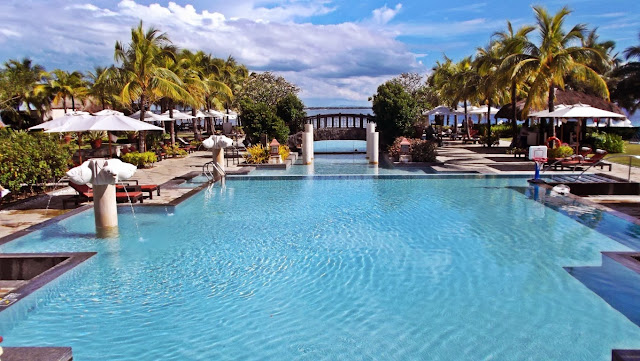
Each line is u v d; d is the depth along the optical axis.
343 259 8.08
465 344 5.20
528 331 5.48
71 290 6.73
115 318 5.85
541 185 14.57
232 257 8.19
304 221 10.73
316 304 6.27
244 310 6.09
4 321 5.50
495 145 30.41
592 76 22.02
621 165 19.22
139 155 20.22
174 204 11.66
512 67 22.59
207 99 40.47
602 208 11.28
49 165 14.02
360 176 16.53
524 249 8.53
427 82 44.41
